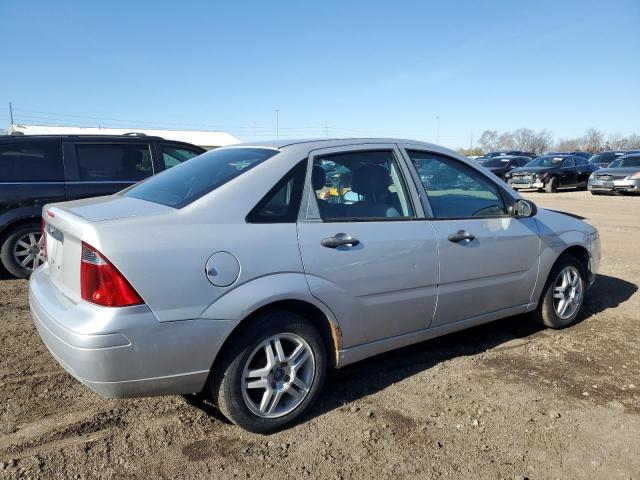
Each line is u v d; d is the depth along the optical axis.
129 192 3.69
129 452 2.92
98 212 3.01
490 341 4.64
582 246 4.93
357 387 3.74
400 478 2.76
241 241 2.95
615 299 5.90
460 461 2.90
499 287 4.24
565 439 3.12
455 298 3.93
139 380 2.71
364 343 3.50
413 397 3.60
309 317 3.34
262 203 3.12
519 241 4.32
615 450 3.02
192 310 2.77
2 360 4.04
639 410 3.46
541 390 3.71
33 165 6.25
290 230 3.14
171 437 3.08
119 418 3.26
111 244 2.66
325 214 3.33
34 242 6.30
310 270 3.15
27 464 2.79
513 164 26.48
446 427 3.23
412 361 4.20
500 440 3.10
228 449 2.98
